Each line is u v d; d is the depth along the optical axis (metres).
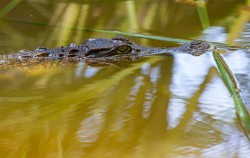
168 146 5.23
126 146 5.25
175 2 14.04
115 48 9.01
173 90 7.11
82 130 5.70
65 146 5.29
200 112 6.19
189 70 8.16
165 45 9.88
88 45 9.11
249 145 5.20
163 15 12.64
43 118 6.13
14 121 6.05
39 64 8.64
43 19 12.21
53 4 13.84
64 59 8.88
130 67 8.46
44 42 10.20
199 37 10.50
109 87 7.34
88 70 8.38
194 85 7.34
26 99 6.90
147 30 11.21
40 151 5.19
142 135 5.52
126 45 9.10
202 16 11.73
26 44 10.00
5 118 6.14
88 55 8.98
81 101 6.75
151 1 14.23
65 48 9.20
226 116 6.05
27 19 12.16
